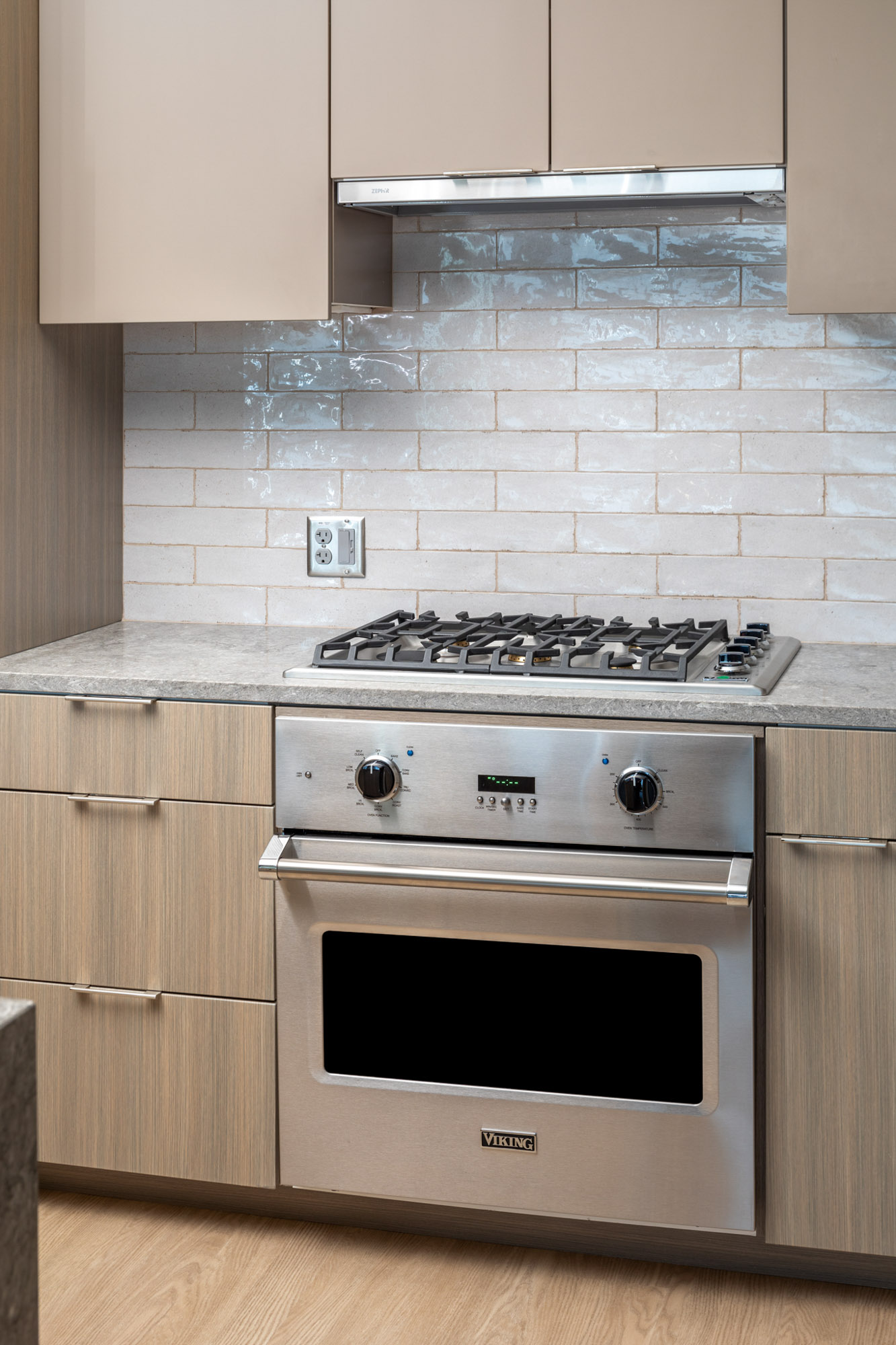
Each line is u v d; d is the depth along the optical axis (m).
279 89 2.28
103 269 2.39
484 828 2.01
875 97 2.07
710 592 2.55
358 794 2.05
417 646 2.39
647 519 2.57
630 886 1.88
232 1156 2.19
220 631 2.69
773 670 2.13
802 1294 2.06
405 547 2.68
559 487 2.60
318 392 2.69
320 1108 2.13
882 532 2.47
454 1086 2.07
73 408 2.58
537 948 2.02
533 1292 2.07
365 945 2.09
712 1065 1.96
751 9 2.10
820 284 2.12
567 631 2.35
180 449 2.76
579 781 1.97
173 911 2.16
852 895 1.92
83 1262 2.15
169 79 2.33
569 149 2.19
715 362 2.51
